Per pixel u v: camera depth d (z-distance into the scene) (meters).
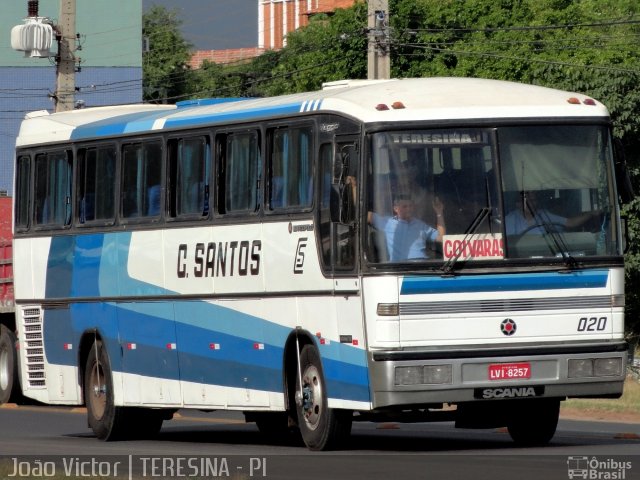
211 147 42.59
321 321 37.97
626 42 118.62
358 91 38.09
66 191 49.75
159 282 44.69
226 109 42.91
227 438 47.47
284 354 39.53
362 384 36.34
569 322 36.50
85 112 51.12
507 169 36.66
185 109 45.81
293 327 39.19
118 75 150.88
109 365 47.25
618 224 37.28
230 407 42.03
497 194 36.44
